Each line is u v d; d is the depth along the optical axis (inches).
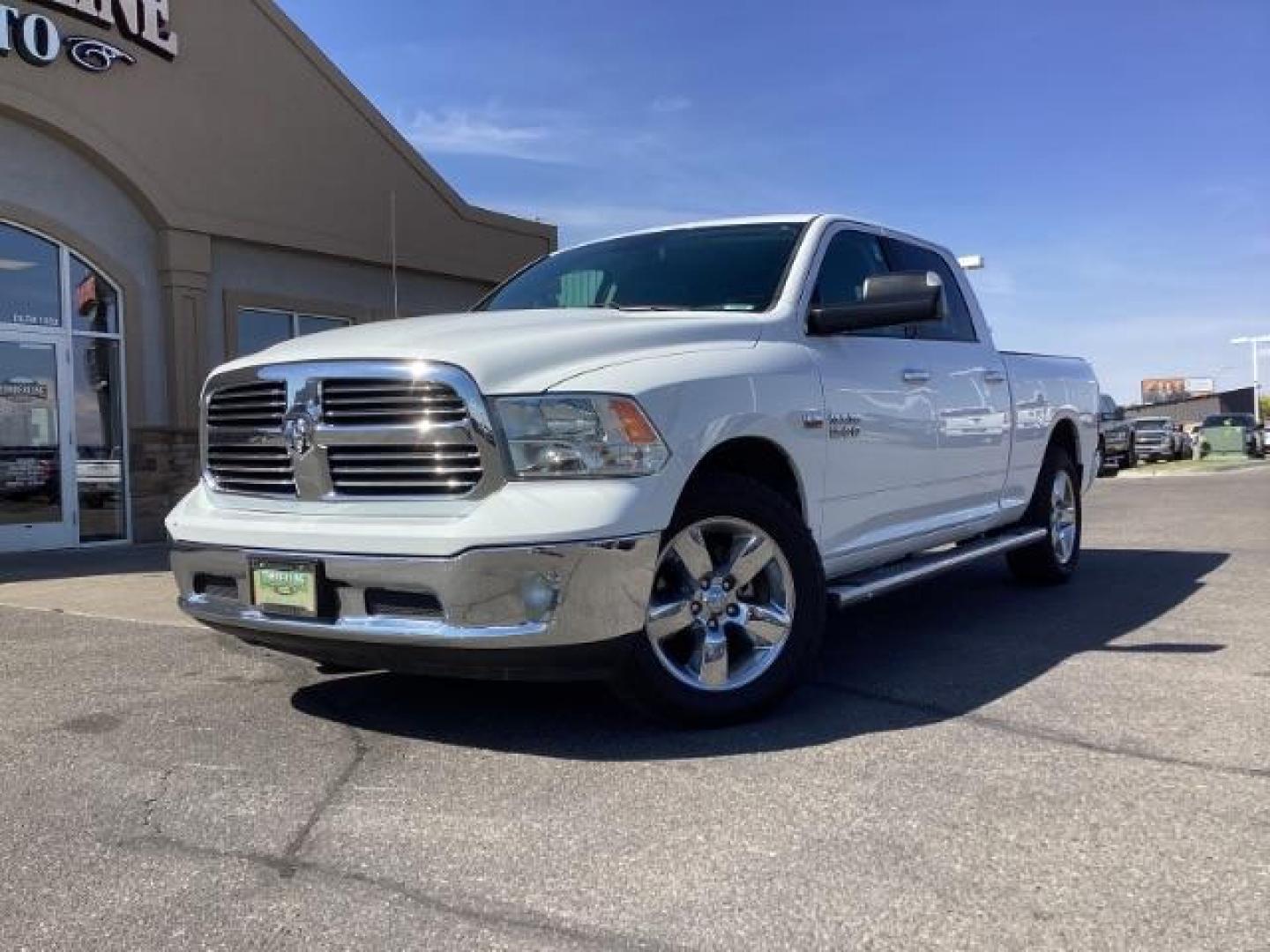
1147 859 121.9
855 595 195.9
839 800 139.6
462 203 625.6
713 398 168.6
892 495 214.8
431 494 157.9
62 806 143.7
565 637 150.6
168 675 212.4
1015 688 192.9
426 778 151.5
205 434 185.2
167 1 483.5
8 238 447.8
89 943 108.1
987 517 259.0
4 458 444.8
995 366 260.7
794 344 192.4
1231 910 110.3
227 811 141.1
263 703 191.5
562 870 122.0
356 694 196.4
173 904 116.0
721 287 204.5
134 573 368.5
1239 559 357.7
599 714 180.4
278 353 176.7
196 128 498.0
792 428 183.6
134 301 485.4
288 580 163.9
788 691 176.7
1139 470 1296.8
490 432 153.0
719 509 168.1
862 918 110.0
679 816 135.8
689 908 112.8
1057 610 269.0
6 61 431.5
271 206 529.7
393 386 159.5
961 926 107.9
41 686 205.3
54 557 424.5
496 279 649.0
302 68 542.0
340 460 164.6
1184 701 181.8
